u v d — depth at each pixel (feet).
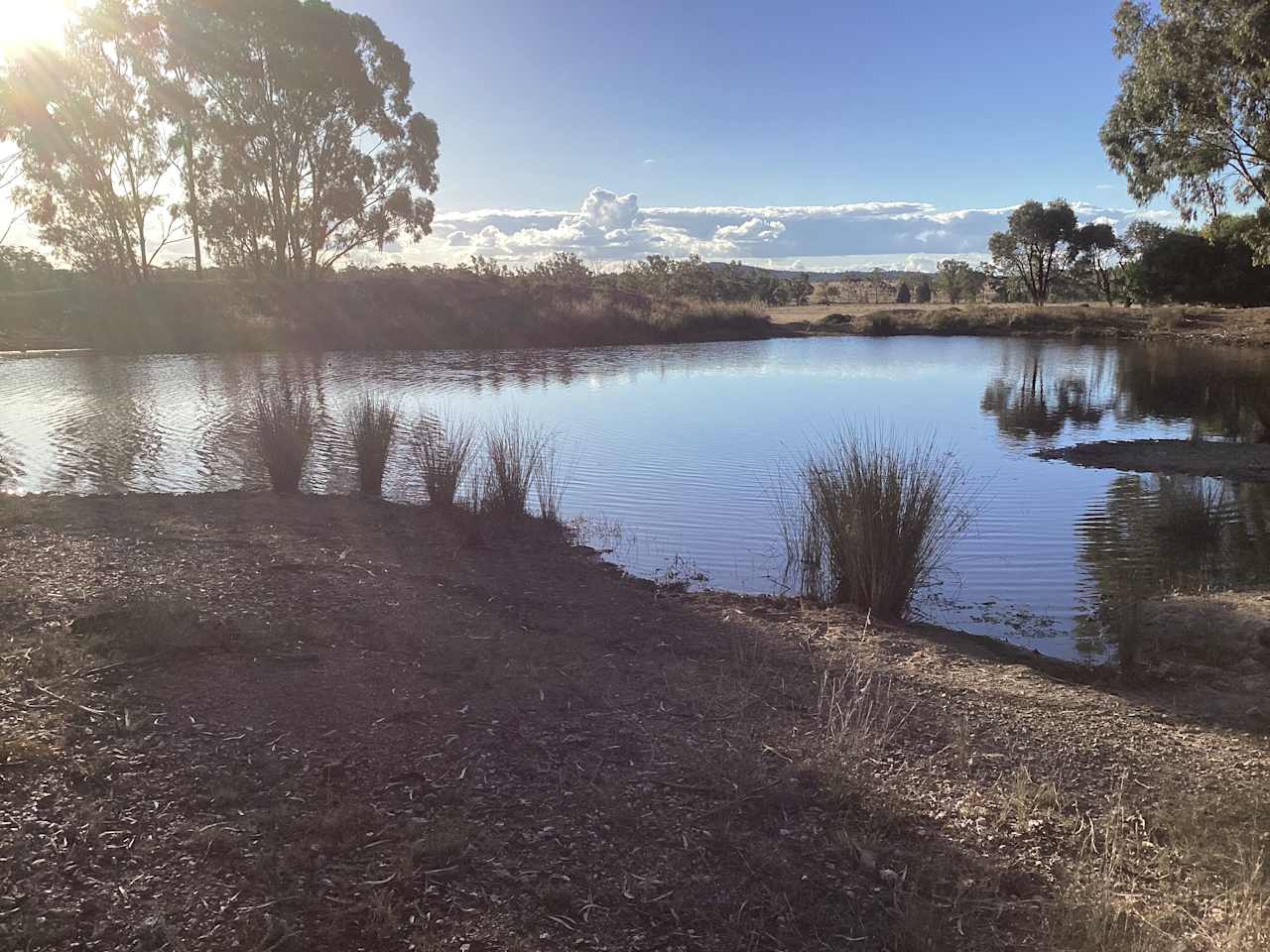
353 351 119.75
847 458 25.57
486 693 13.70
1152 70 77.77
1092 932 8.07
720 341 146.10
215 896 8.09
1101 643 20.12
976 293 326.44
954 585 24.62
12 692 12.12
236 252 144.05
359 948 7.58
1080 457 44.62
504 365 98.78
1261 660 18.31
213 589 18.40
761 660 16.74
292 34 129.08
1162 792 11.68
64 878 8.16
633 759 11.65
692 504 32.99
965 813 10.72
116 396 65.21
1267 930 8.16
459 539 26.35
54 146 130.41
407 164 146.92
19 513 26.00
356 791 10.25
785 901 8.61
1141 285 196.44
